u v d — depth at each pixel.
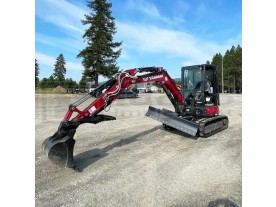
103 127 9.75
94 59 36.16
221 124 8.78
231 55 62.28
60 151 5.04
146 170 5.14
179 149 6.60
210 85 8.53
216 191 4.18
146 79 6.78
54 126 10.02
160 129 9.10
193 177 4.76
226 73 59.94
